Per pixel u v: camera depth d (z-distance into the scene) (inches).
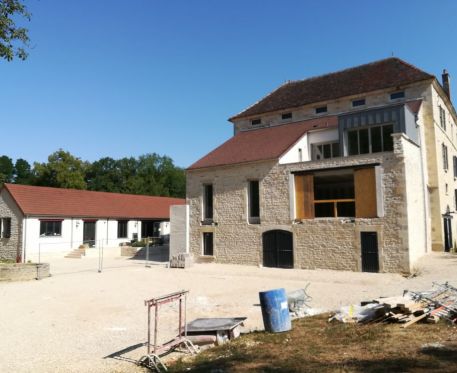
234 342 335.6
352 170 826.2
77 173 2310.5
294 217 871.1
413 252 763.4
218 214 998.4
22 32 513.3
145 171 3221.0
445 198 1048.2
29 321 456.4
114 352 337.4
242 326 398.9
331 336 330.3
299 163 871.7
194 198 1053.8
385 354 275.7
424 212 909.8
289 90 1330.0
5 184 1270.9
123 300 570.6
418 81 997.2
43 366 306.0
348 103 1114.7
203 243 1029.2
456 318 352.5
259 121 1283.2
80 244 1347.2
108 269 959.6
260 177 932.0
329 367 256.5
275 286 657.6
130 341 368.5
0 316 484.1
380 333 327.3
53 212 1267.2
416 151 867.4
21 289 685.3
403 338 310.3
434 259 808.9
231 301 538.6
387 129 845.8
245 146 1075.3
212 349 324.5
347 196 1038.4
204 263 1005.8
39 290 671.8
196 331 342.6
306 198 861.2
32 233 1218.6
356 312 396.8
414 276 688.4
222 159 1026.7
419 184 874.1
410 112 868.0
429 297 389.1
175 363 297.0
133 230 1546.5
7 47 500.1
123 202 1605.6
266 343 324.5
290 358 281.6
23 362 316.8
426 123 989.8
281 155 911.7
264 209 918.4
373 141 862.5
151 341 364.5
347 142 897.5
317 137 1007.6
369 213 776.3
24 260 1179.9
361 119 876.6
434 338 305.7
